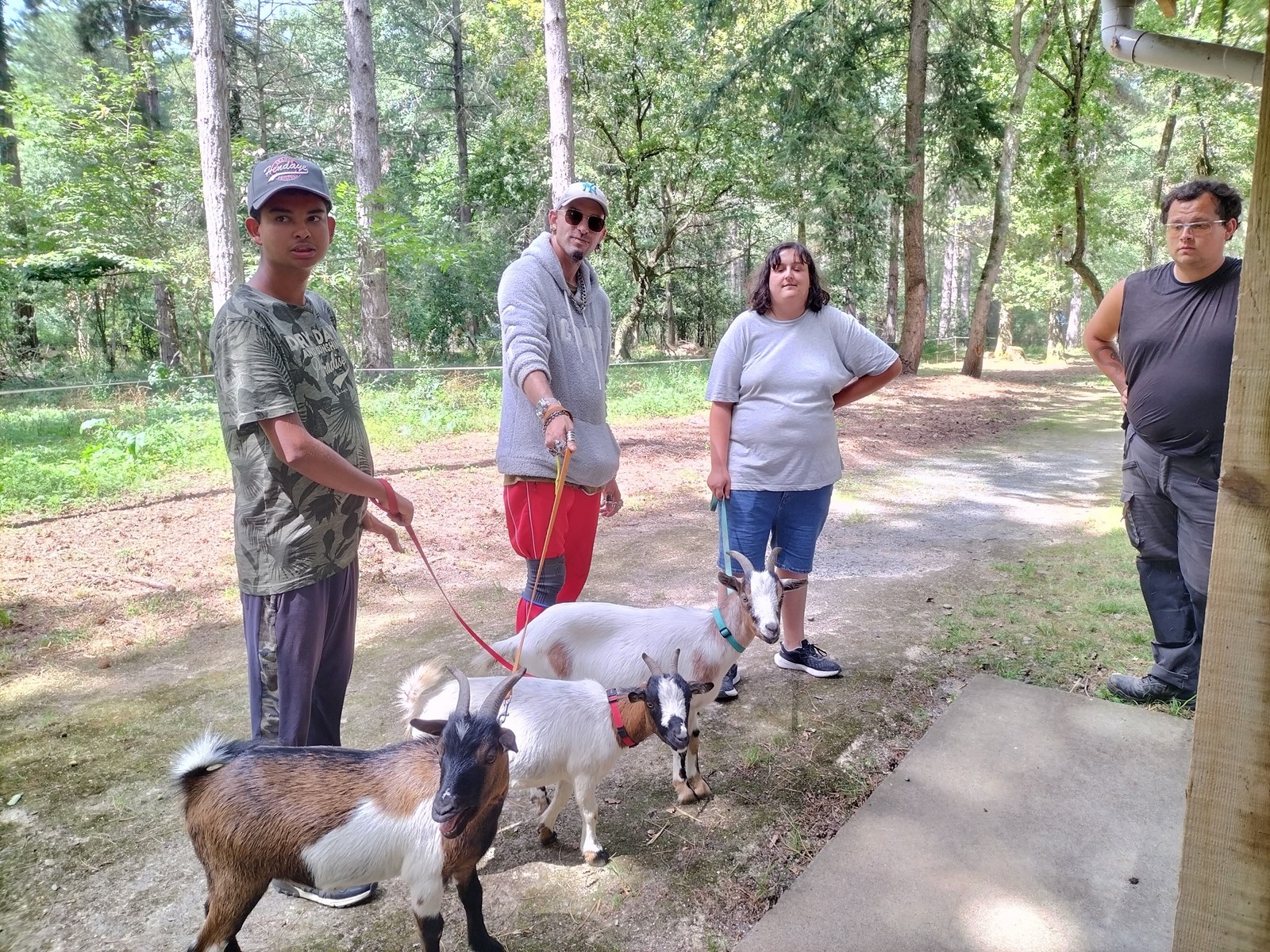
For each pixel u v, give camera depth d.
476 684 3.01
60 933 2.80
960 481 10.04
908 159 20.17
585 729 2.96
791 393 4.20
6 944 2.75
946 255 44.25
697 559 6.96
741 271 35.69
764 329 4.26
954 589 6.00
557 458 3.23
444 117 32.06
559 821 3.38
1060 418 15.62
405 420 13.07
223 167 11.16
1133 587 5.79
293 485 2.68
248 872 2.33
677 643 3.57
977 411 16.47
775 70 19.23
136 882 3.05
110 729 4.19
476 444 11.94
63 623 5.59
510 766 2.84
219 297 11.38
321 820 2.32
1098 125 21.19
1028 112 22.14
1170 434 3.68
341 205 16.02
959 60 20.08
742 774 3.67
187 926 2.84
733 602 3.53
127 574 6.55
